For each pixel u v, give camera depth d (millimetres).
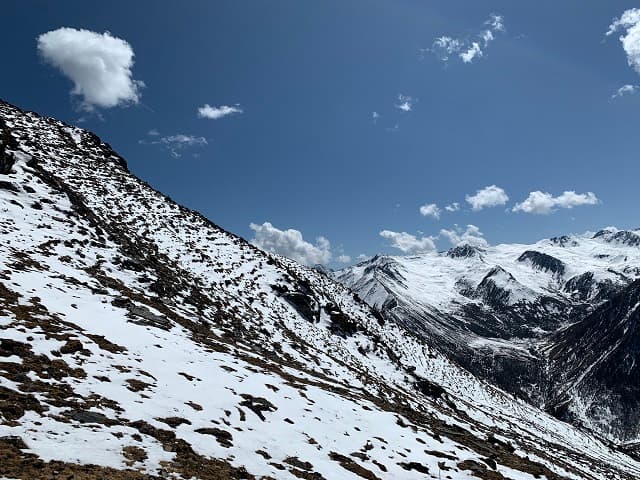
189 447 15398
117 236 48781
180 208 81438
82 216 45594
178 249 62719
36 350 18266
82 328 23047
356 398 35344
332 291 107438
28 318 21156
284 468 17047
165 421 16750
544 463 54750
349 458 21266
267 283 69000
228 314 49531
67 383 16703
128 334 25172
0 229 33688
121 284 36469
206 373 24125
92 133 93500
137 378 19719
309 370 44000
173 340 27844
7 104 87312
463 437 36750
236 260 71000
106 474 11742
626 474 112438
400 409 41438
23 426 12875
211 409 19656
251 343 43938
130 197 72188
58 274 30953
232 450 16672
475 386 121000
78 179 68125
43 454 11797
